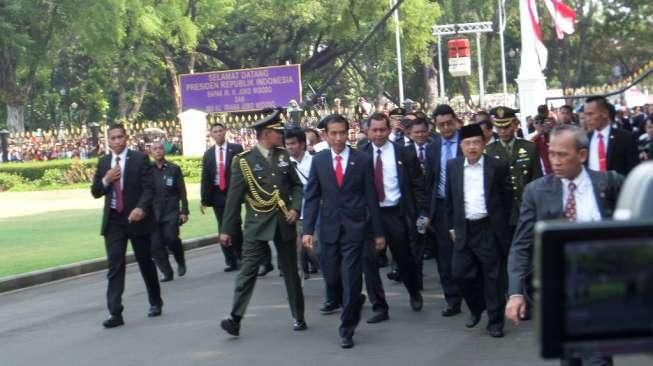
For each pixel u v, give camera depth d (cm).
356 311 968
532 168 1100
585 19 7494
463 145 975
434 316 1116
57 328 1158
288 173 1038
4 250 1973
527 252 641
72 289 1494
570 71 8081
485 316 1100
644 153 1487
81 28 5250
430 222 1146
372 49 6038
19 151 5144
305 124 4369
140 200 1139
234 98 4522
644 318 252
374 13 5522
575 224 251
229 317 1047
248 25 6344
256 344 999
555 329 252
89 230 2361
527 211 639
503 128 1096
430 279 1396
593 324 253
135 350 1000
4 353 1027
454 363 875
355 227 975
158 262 1516
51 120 7444
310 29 6116
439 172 1145
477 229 978
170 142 4734
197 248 1994
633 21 7569
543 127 1374
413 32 5584
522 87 3052
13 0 5203
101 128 5116
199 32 5822
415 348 948
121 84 6144
